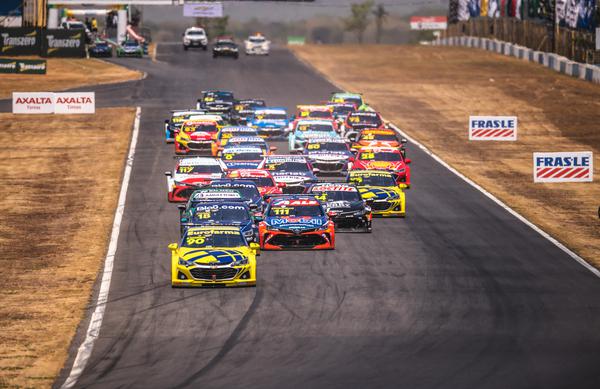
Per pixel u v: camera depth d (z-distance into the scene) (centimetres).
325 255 10544
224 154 15062
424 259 10406
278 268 9919
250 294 8919
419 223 12456
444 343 7394
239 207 11175
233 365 6888
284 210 11106
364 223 11744
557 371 6669
